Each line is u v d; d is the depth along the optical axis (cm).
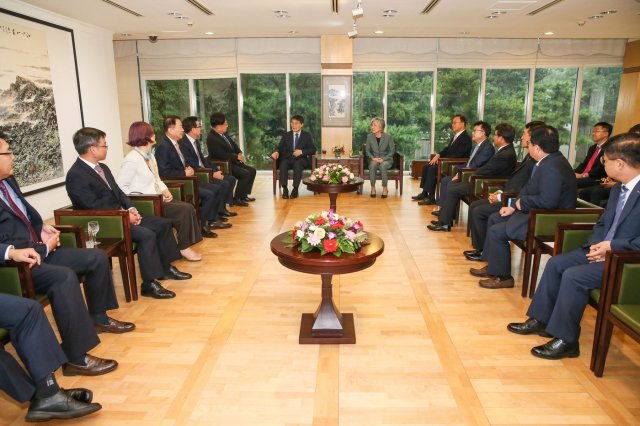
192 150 551
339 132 840
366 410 209
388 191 751
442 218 510
